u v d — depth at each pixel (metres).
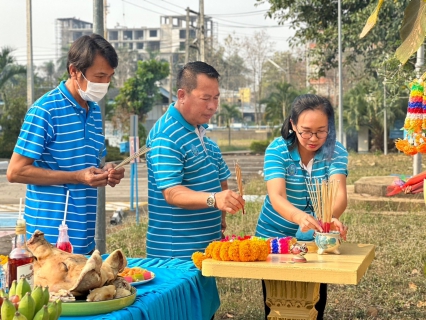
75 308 2.54
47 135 3.47
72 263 2.70
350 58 21.17
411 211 10.49
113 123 33.41
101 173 3.39
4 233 9.10
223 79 58.19
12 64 28.89
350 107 28.70
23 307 2.05
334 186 3.41
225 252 3.16
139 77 33.50
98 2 6.28
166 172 3.48
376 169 19.78
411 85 3.69
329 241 3.31
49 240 3.49
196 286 3.31
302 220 3.40
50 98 3.52
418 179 3.77
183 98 3.52
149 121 39.66
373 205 10.88
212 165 3.73
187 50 30.33
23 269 2.60
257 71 55.28
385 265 6.92
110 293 2.63
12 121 29.75
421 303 5.63
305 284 3.39
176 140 3.52
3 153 29.55
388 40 16.94
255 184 16.09
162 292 2.94
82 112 3.62
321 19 19.70
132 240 8.54
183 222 3.61
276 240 3.37
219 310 5.44
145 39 102.50
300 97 3.57
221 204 3.29
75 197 3.53
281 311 3.44
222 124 51.25
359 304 5.68
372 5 16.66
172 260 3.56
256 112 56.91
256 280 6.36
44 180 3.42
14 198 15.01
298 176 3.70
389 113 28.12
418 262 6.98
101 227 6.12
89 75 3.49
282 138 3.74
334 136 3.63
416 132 3.61
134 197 15.02
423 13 2.81
